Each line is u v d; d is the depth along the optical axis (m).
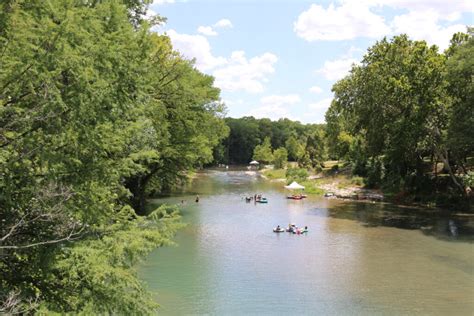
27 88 8.36
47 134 8.62
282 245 31.17
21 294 9.41
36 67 7.69
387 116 48.41
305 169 89.81
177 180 58.19
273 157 125.12
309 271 24.88
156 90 30.39
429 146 50.53
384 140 51.12
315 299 20.48
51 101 7.89
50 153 8.54
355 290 21.78
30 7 7.95
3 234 9.30
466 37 45.25
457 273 24.59
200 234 34.41
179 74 32.66
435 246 30.98
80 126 8.80
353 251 29.61
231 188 72.69
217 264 25.94
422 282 23.02
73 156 9.34
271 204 52.75
